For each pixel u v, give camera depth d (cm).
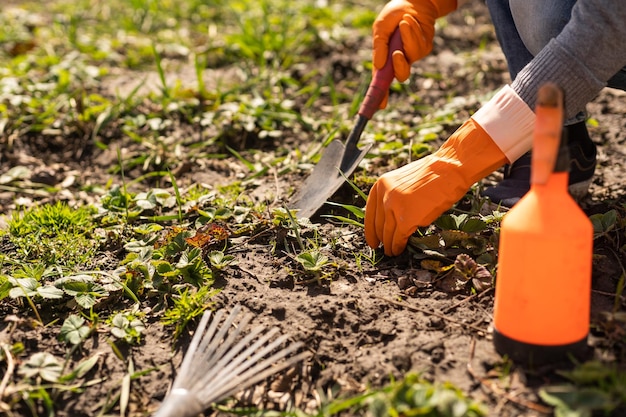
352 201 159
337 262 143
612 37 125
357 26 252
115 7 296
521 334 118
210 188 177
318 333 130
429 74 215
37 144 197
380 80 155
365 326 131
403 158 172
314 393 123
